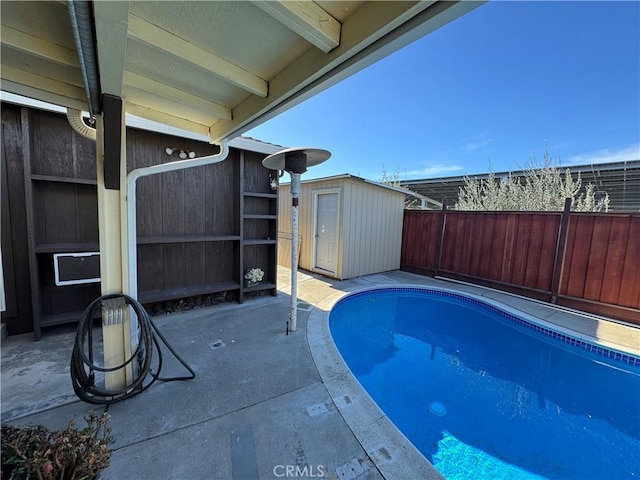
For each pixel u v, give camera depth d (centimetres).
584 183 713
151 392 218
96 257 301
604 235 438
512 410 268
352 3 110
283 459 162
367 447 172
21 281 296
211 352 284
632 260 412
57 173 306
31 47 143
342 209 611
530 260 523
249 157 454
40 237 302
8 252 288
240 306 423
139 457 160
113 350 208
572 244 471
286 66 162
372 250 680
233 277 450
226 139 266
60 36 144
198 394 218
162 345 296
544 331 403
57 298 315
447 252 653
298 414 199
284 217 782
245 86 169
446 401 280
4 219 283
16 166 283
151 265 376
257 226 474
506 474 200
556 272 485
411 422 249
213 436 177
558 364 359
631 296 413
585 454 218
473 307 529
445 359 364
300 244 728
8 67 172
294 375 247
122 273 207
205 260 421
